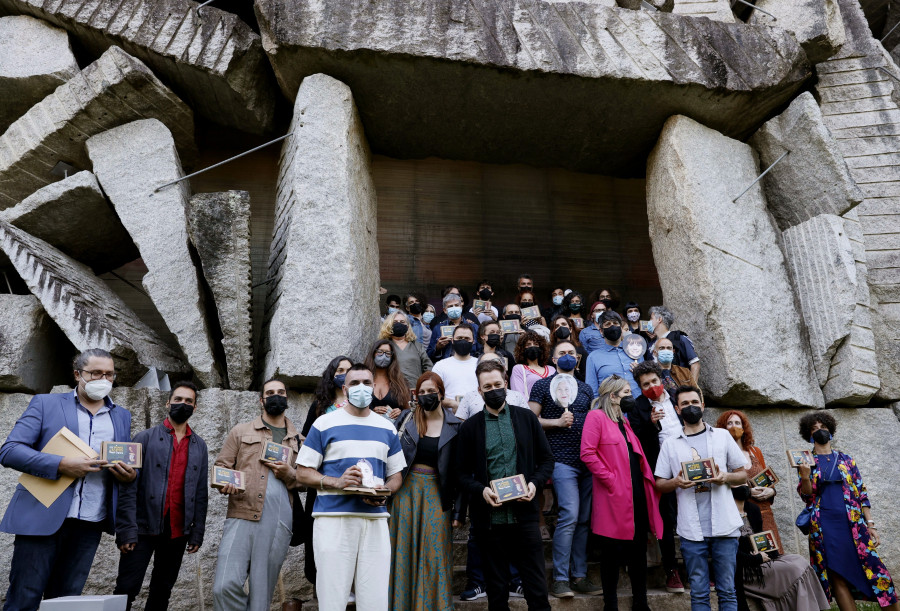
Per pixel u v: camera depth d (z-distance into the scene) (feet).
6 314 20.77
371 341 24.06
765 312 24.85
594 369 20.27
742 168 27.04
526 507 14.75
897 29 37.81
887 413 24.84
